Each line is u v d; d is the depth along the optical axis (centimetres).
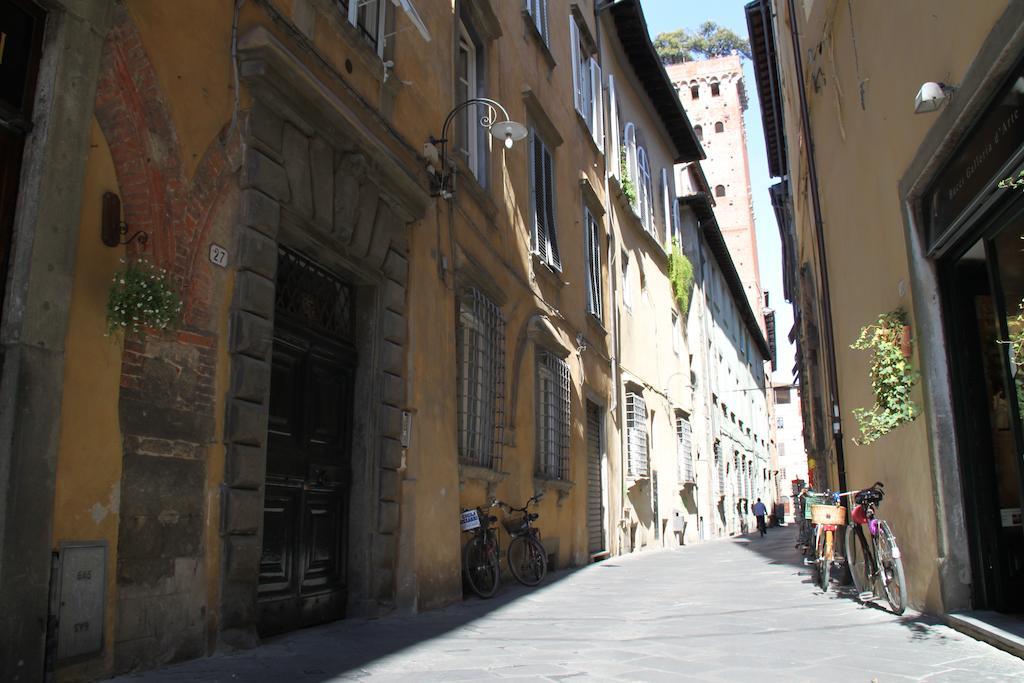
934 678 448
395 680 446
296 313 643
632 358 1884
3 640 358
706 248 3125
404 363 779
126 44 458
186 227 494
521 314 1177
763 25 1880
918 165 641
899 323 700
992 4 496
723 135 6169
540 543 1051
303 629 621
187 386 484
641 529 1834
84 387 414
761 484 5025
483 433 981
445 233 899
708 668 486
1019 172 477
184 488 475
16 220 392
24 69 403
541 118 1349
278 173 578
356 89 719
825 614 721
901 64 682
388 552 718
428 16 909
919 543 692
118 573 426
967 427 637
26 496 374
